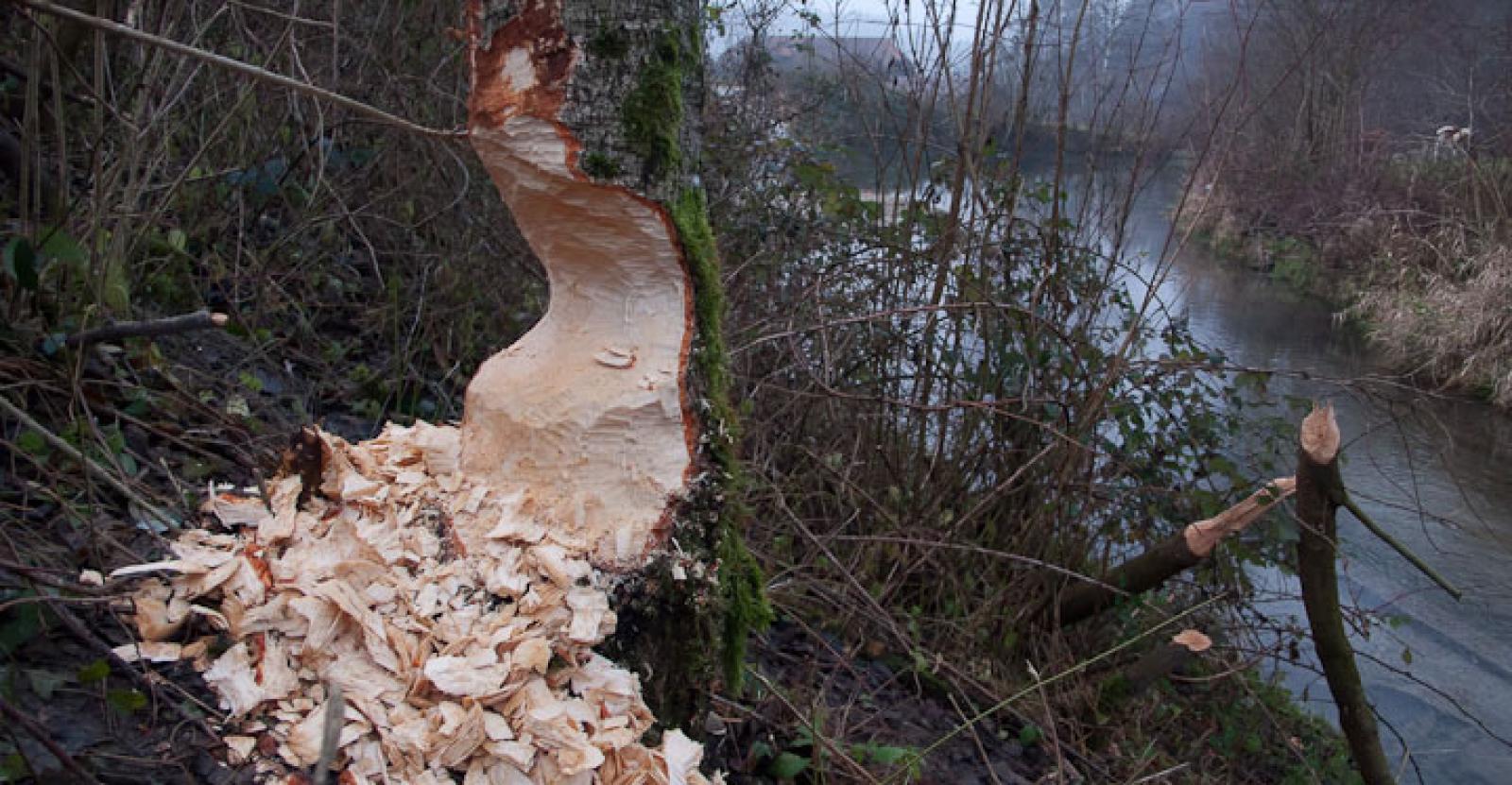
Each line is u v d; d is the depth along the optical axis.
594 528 2.05
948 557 4.25
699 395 2.13
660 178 1.99
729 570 2.24
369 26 4.45
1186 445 4.46
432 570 2.01
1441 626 5.48
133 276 3.31
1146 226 11.48
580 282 2.12
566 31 1.90
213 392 3.29
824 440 4.57
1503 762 4.60
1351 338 10.20
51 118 3.16
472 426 2.16
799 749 2.95
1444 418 8.28
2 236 2.74
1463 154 12.32
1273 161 12.30
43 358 2.57
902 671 3.74
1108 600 4.27
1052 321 4.55
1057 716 4.00
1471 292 9.39
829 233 4.58
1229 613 4.65
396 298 3.99
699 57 2.08
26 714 1.69
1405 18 12.29
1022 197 5.16
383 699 1.82
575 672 1.95
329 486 2.10
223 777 1.71
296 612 1.88
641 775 1.89
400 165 4.46
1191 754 4.25
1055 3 5.15
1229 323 10.41
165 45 1.75
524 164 1.96
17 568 1.83
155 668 1.86
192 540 2.03
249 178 3.68
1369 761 3.86
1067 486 4.37
